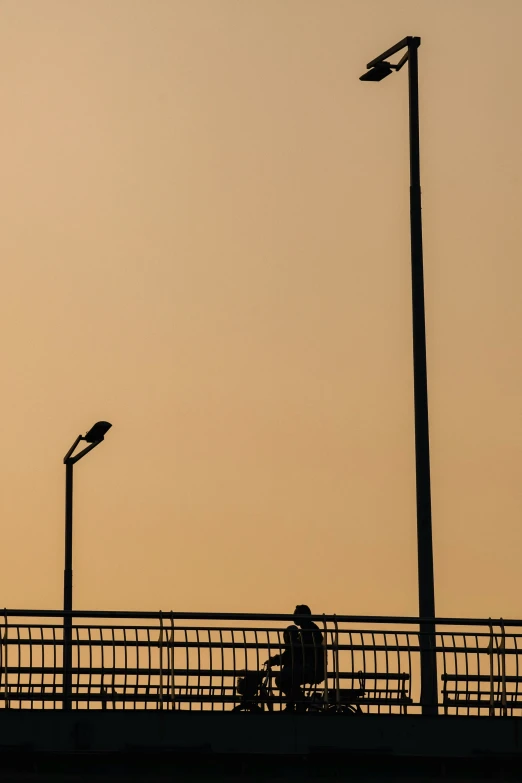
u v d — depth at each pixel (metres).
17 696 58.09
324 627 59.53
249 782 57.19
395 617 59.94
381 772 57.84
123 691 58.62
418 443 64.88
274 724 56.97
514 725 58.44
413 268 66.94
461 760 58.03
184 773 56.88
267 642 59.59
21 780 56.00
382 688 63.66
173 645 58.97
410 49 69.44
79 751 55.84
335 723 57.31
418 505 64.19
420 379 65.56
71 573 83.81
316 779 57.47
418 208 67.56
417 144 68.38
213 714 56.69
